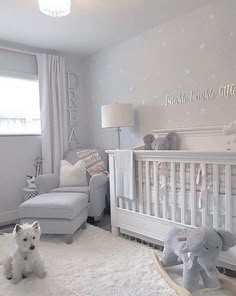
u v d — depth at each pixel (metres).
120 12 2.60
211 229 1.63
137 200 2.46
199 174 1.92
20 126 3.53
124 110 3.04
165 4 2.48
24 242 1.80
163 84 2.97
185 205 2.04
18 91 3.50
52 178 3.26
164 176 2.17
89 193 3.01
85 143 4.09
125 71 3.41
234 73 2.39
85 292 1.66
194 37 2.65
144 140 2.91
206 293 1.63
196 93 2.68
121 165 2.51
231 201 1.77
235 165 1.74
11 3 2.33
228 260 1.83
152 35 3.04
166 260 1.90
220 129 2.47
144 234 2.38
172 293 1.62
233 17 2.37
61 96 3.75
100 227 2.98
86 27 2.92
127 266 1.98
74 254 2.21
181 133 2.78
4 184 3.36
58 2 1.90
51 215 2.44
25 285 1.76
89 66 3.96
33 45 3.45
